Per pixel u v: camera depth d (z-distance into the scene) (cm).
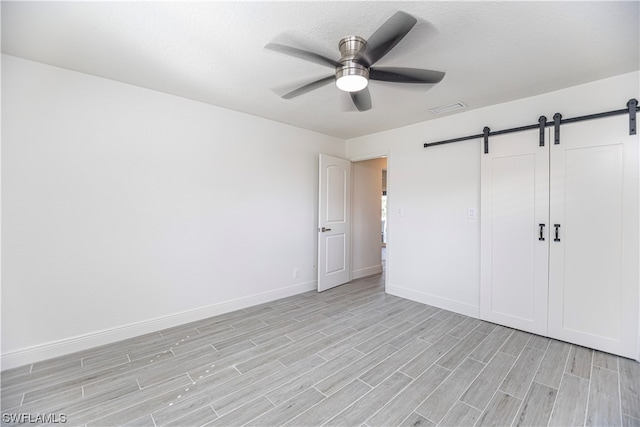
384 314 326
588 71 230
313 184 420
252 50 205
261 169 357
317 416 167
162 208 281
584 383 196
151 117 273
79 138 237
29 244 218
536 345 251
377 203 534
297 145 397
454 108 315
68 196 233
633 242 225
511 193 285
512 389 191
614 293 233
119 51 206
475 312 316
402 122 369
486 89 265
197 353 238
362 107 237
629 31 179
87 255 242
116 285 256
